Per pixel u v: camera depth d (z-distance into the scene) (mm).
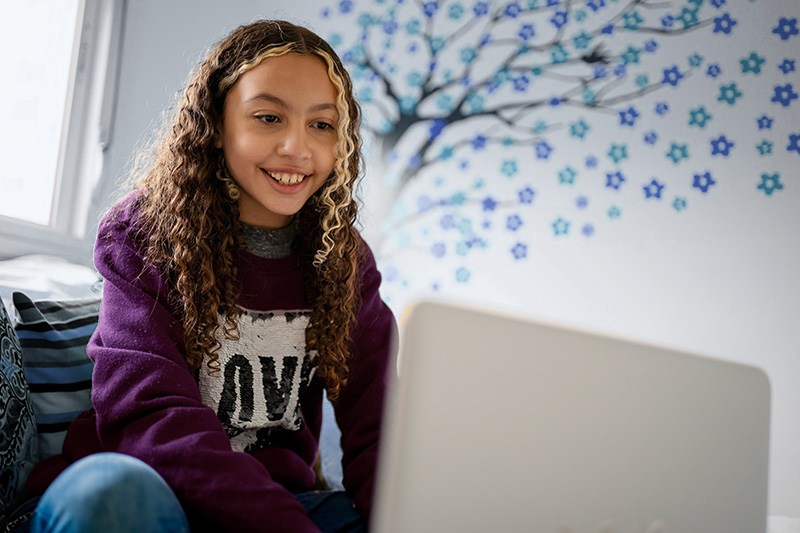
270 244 1277
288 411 1271
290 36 1220
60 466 1180
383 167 3004
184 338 1168
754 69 2859
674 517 732
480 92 2977
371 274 1425
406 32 3023
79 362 1431
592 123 2912
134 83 2867
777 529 1705
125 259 1194
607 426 678
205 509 927
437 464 586
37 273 2229
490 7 2992
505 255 2918
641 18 2920
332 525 1117
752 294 2799
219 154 1252
